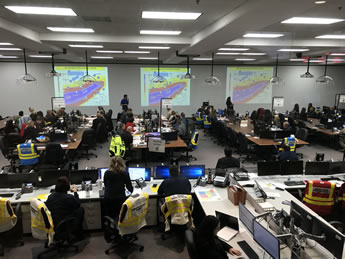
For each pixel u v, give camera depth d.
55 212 3.35
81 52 9.56
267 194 4.09
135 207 3.25
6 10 4.23
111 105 13.98
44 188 4.20
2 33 5.31
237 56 10.99
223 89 14.51
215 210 3.33
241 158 7.88
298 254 2.54
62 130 8.45
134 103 14.12
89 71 13.45
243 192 3.66
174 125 9.27
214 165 7.30
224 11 4.21
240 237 2.95
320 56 9.67
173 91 14.25
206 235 2.39
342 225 3.34
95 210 4.04
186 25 5.45
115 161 3.62
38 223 3.18
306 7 3.32
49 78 13.20
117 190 3.60
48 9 4.18
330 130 9.13
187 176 4.59
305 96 15.11
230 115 11.35
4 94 13.11
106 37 6.71
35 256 3.55
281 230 2.82
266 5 3.23
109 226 3.56
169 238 4.00
